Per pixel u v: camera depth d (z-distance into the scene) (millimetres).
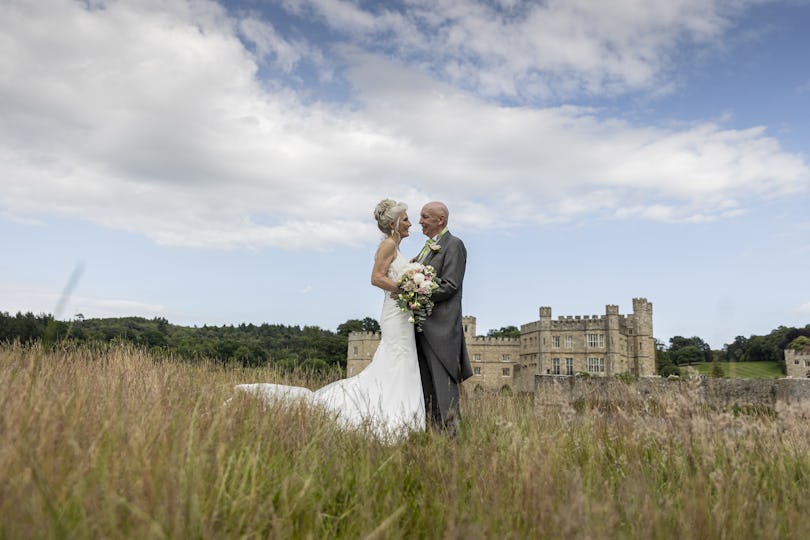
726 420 3787
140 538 1765
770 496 3285
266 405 4285
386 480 2916
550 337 80688
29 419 2432
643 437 4215
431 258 5734
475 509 2529
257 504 2258
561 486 2775
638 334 82938
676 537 2316
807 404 4293
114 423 2652
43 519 1727
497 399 6727
